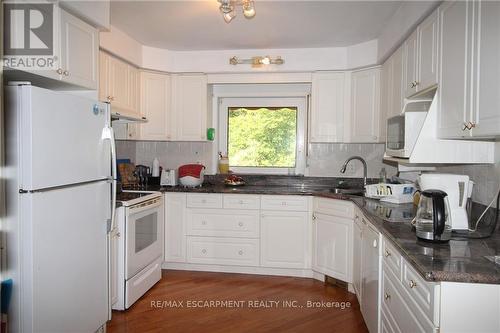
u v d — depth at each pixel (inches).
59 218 71.0
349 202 120.0
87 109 80.7
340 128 143.3
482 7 59.5
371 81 134.6
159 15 111.0
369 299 88.6
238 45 141.3
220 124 166.4
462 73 66.6
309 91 157.5
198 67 150.0
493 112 55.5
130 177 143.9
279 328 96.3
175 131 153.6
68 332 74.7
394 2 99.2
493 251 58.1
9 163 63.2
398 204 105.3
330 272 126.9
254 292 121.2
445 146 78.4
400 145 91.0
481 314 47.0
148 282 121.1
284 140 163.8
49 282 68.2
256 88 162.1
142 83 146.2
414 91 93.4
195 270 143.9
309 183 156.5
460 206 72.7
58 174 70.3
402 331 61.2
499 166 74.0
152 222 125.0
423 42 87.6
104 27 94.1
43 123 66.0
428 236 62.9
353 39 131.6
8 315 64.3
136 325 97.3
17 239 63.5
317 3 100.6
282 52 145.2
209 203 140.2
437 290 47.6
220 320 100.6
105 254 89.7
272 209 136.7
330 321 100.3
